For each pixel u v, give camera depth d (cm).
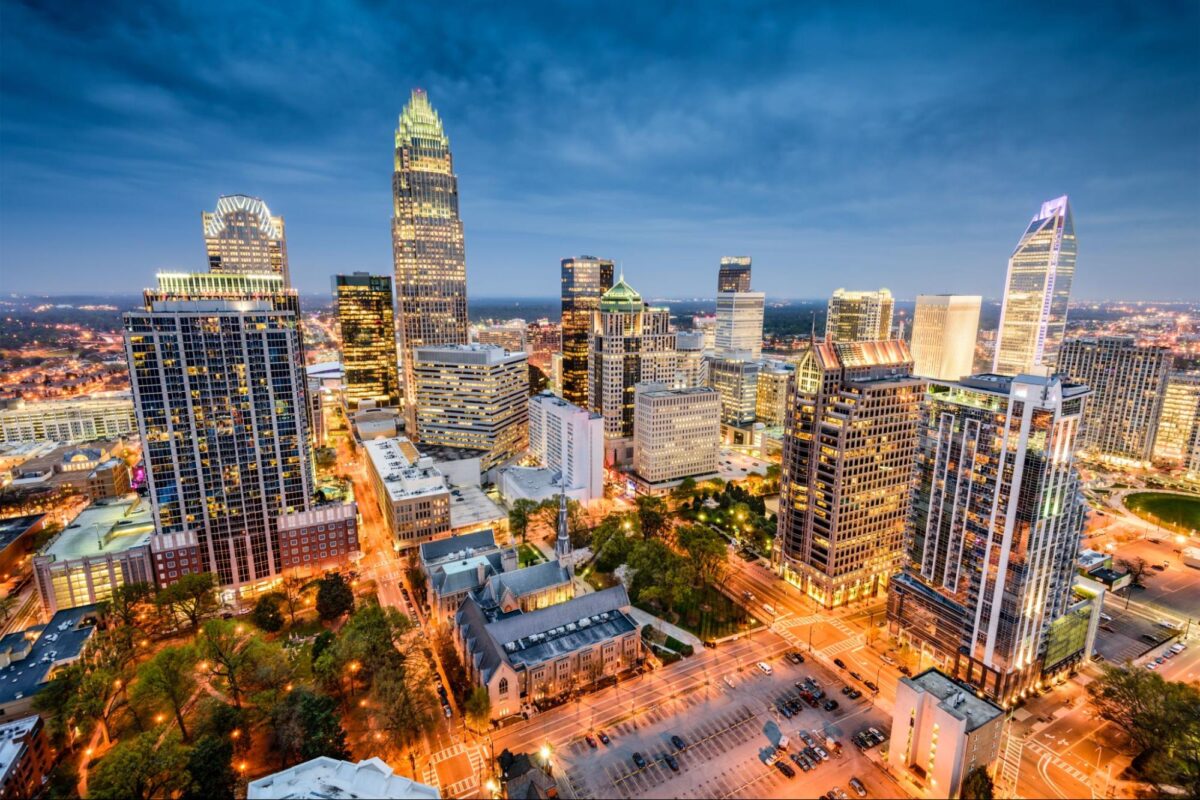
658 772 13375
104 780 11525
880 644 17950
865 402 18812
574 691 16025
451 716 15125
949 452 15800
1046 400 13425
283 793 10325
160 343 18862
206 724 13612
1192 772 12312
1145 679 14138
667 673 16762
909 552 17588
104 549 19800
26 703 14000
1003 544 14450
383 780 10688
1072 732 14500
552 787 12912
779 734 14412
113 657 15400
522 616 16638
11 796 11919
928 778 12862
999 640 14888
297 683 15175
